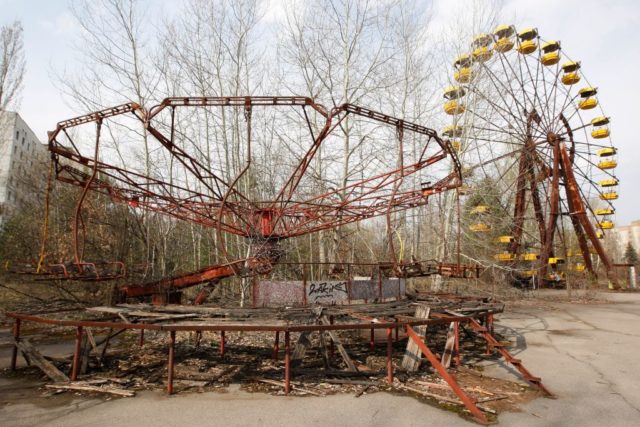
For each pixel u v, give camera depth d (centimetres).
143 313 815
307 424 580
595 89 3125
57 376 773
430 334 1273
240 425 576
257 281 930
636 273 3925
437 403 667
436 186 1111
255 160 2069
